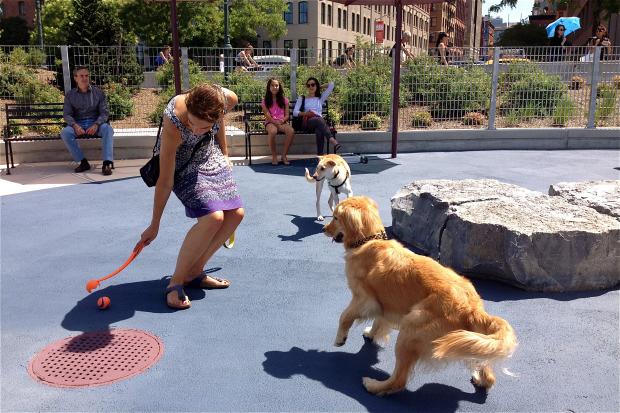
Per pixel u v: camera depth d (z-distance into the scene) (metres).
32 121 10.18
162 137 3.68
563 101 11.37
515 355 3.27
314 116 9.69
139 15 33.31
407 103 11.23
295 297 4.13
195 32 34.59
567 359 3.22
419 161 9.78
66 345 3.37
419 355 2.74
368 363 3.23
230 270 4.67
